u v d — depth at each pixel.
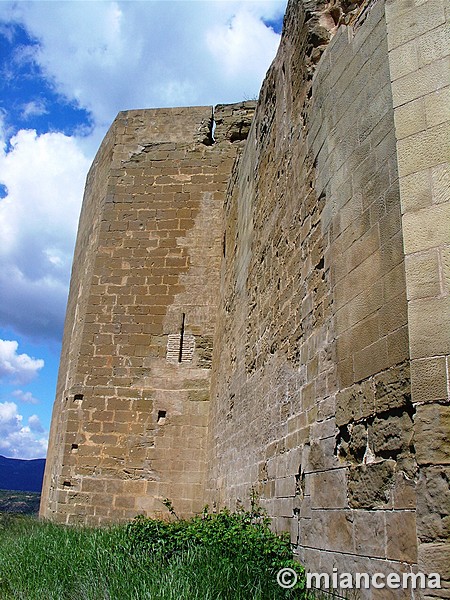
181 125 17.00
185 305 15.25
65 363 16.67
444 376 3.91
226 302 13.44
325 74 6.64
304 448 6.23
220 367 13.18
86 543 8.26
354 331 5.16
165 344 14.94
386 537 4.22
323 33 7.06
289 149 8.32
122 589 5.71
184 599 5.13
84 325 15.18
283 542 6.39
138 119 17.20
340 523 5.03
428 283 4.16
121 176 16.64
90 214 17.72
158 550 7.32
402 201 4.48
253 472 8.72
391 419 4.35
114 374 14.70
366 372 4.84
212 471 12.66
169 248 15.79
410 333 4.16
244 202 12.21
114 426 14.26
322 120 6.63
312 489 5.81
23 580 6.82
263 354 8.91
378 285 4.77
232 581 5.53
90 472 13.90
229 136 16.73
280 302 8.11
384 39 5.14
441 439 3.81
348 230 5.53
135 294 15.43
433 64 4.63
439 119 4.46
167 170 16.56
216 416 12.95
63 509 13.59
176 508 13.54
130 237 15.98
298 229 7.42
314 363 6.20
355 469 4.82
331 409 5.54
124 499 13.66
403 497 4.06
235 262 12.71
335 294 5.72
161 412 14.35
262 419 8.51
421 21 4.82
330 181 6.17
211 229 15.87
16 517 14.30
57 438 15.46
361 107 5.50
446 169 4.31
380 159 4.97
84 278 16.47
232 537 6.78
